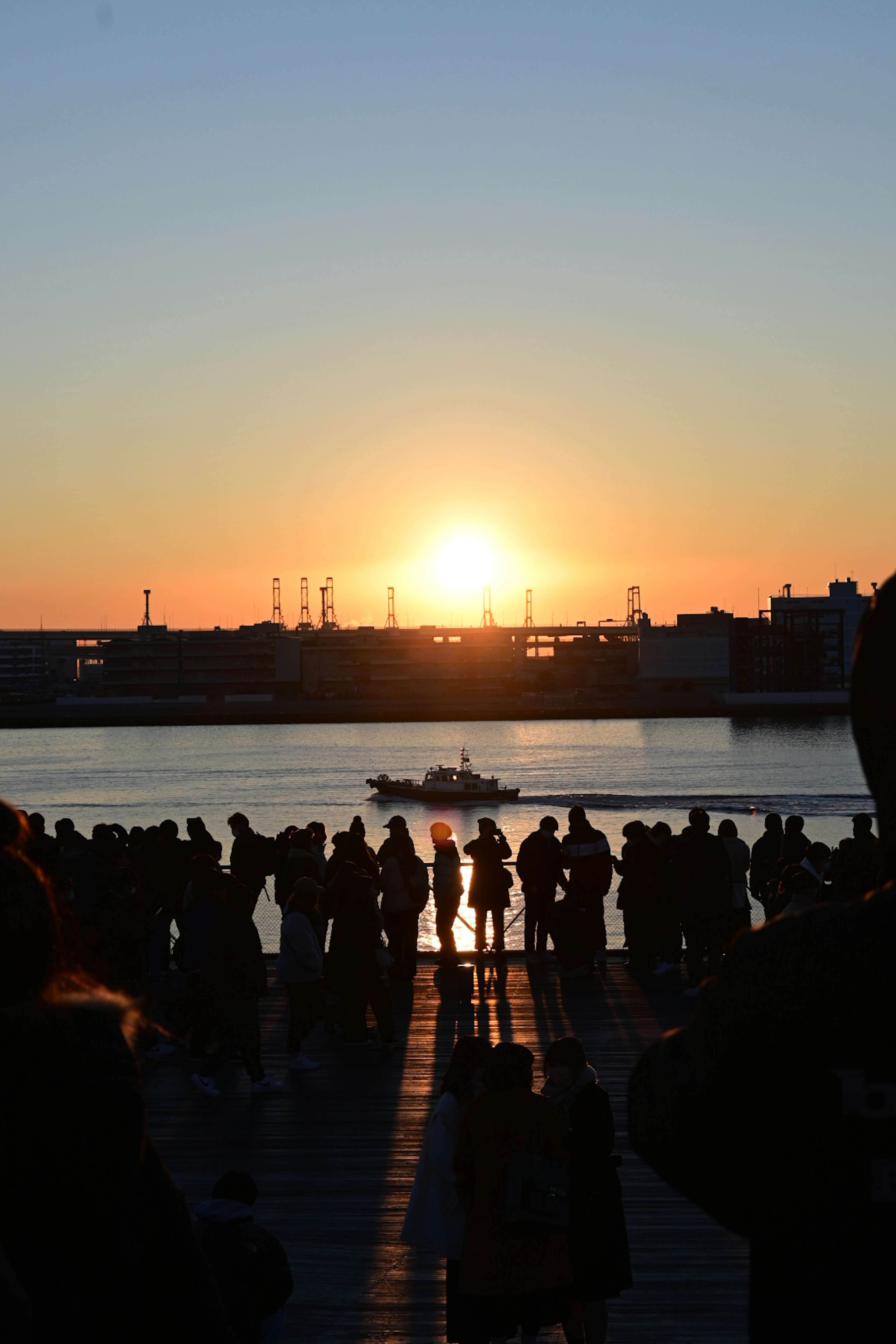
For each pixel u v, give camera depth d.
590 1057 11.09
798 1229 1.31
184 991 11.42
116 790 105.19
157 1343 1.87
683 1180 1.41
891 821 1.40
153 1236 1.86
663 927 14.39
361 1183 8.17
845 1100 1.28
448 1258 5.72
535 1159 5.31
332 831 76.75
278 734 191.88
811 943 1.34
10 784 111.50
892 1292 1.26
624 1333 5.95
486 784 92.12
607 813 81.38
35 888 1.76
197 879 11.21
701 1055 1.40
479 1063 6.06
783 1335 1.33
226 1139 9.15
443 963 14.79
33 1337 1.69
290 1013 11.08
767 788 96.62
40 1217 1.69
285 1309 6.29
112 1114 1.71
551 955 15.29
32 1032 1.69
